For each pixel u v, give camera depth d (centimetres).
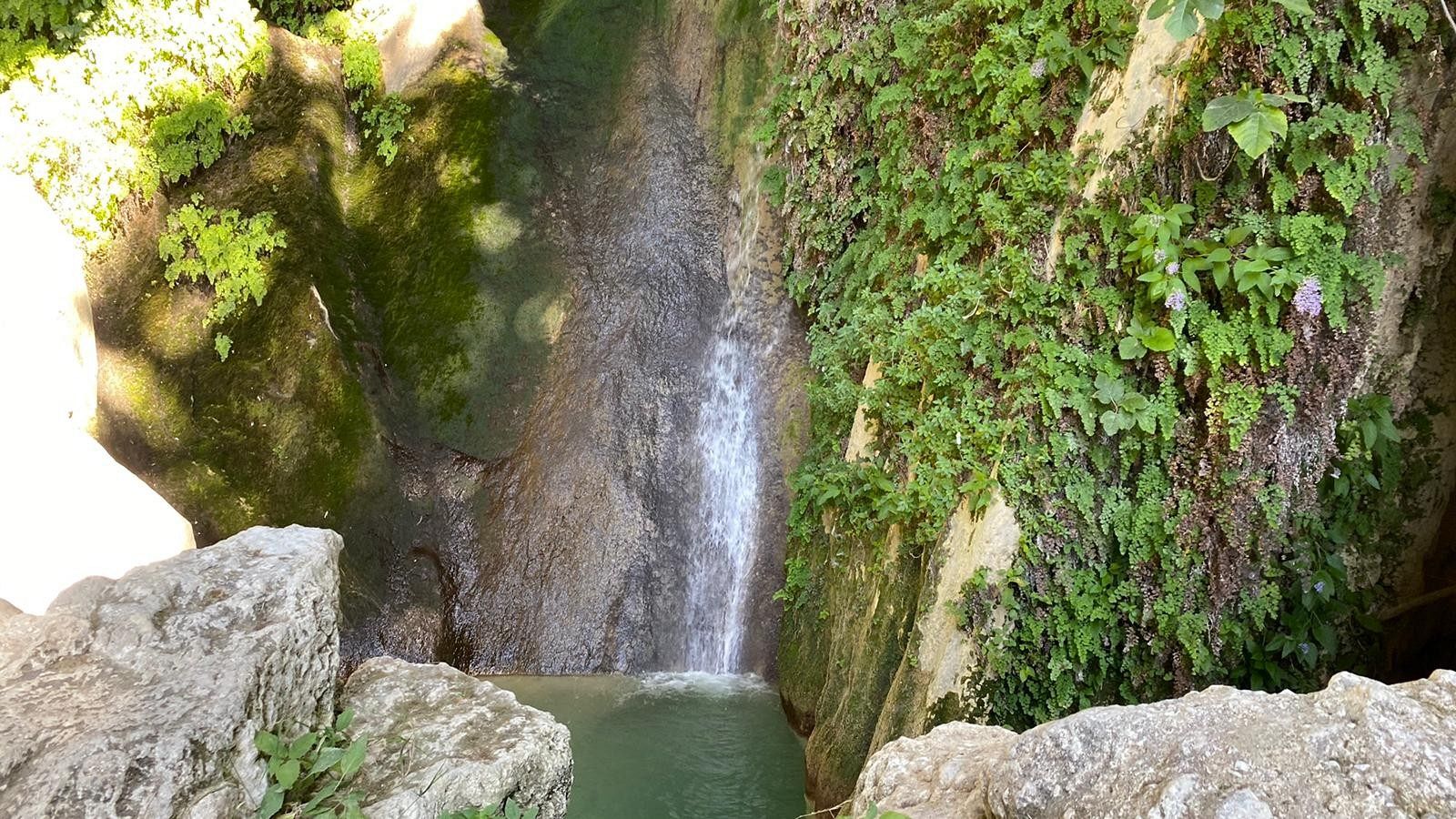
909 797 306
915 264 549
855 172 639
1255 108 343
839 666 554
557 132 862
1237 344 378
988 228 462
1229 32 365
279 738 261
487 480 757
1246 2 361
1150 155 401
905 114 560
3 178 579
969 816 278
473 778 283
